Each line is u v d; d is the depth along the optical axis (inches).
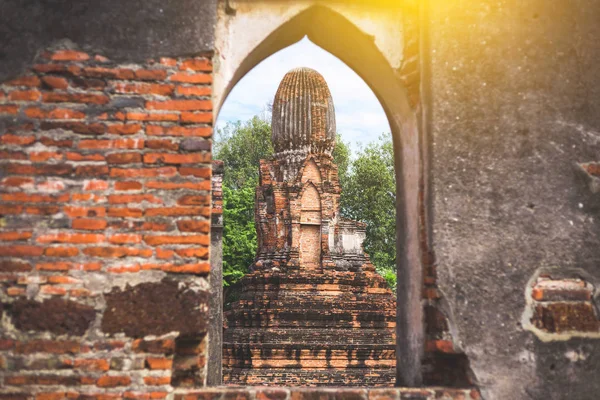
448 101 192.9
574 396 184.2
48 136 180.5
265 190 644.7
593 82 199.0
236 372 584.7
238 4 200.8
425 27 197.0
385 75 212.4
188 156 182.9
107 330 175.6
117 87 183.3
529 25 198.2
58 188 179.3
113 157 181.2
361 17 204.2
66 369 173.5
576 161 194.9
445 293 186.1
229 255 1004.6
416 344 199.5
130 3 186.4
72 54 183.3
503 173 191.8
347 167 1294.3
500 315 186.2
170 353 176.9
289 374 580.4
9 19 183.5
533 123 194.7
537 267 189.0
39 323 174.4
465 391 183.0
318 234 630.5
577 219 192.4
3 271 175.5
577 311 188.2
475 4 197.2
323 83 658.2
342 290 615.2
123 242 178.9
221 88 196.9
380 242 1163.3
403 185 214.4
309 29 218.2
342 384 582.2
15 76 181.6
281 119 647.8
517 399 182.7
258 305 602.9
